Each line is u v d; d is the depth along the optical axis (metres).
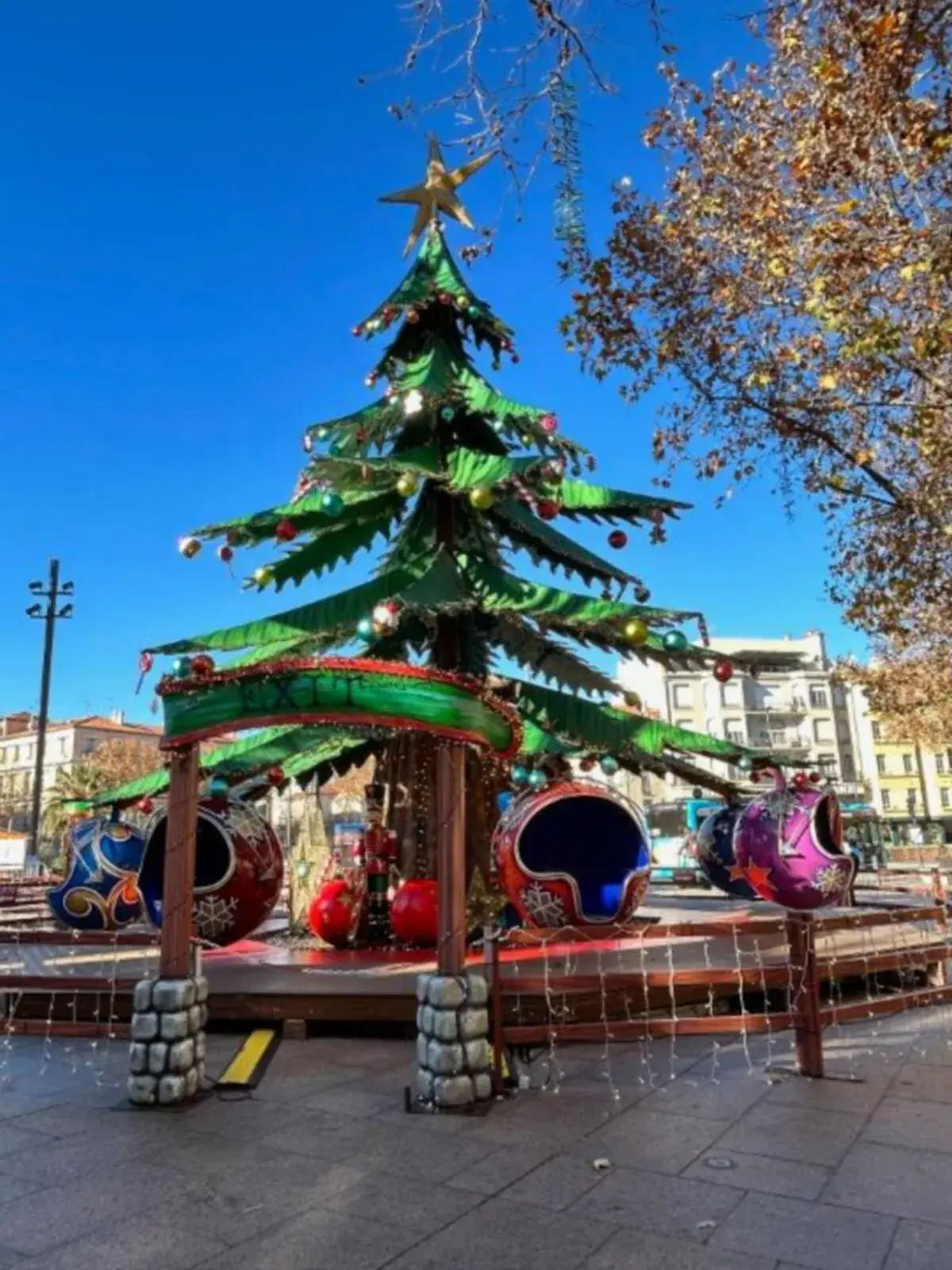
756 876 10.12
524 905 9.66
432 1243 3.82
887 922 7.20
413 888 10.49
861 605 12.78
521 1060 6.71
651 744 10.34
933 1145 4.92
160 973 6.04
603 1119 5.40
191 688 6.16
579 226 8.06
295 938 11.95
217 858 10.03
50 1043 7.52
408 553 10.91
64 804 13.16
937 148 7.57
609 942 10.00
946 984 9.87
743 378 10.93
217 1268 3.63
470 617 10.81
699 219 10.60
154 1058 5.80
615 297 10.88
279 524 9.45
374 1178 4.52
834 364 10.09
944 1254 3.67
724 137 10.46
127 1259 3.71
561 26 5.41
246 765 10.95
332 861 11.53
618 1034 6.54
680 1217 4.05
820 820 10.21
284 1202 4.25
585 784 10.10
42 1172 4.65
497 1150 4.90
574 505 10.70
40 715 30.20
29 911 16.56
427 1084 5.73
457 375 11.07
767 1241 3.81
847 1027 7.80
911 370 9.48
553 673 10.98
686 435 11.74
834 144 8.69
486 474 9.52
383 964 9.18
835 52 8.27
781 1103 5.69
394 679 6.00
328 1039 7.45
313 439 10.62
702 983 7.43
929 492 10.64
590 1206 4.18
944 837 71.88
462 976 5.86
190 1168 4.68
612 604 9.60
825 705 76.94
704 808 33.06
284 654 10.84
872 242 8.74
